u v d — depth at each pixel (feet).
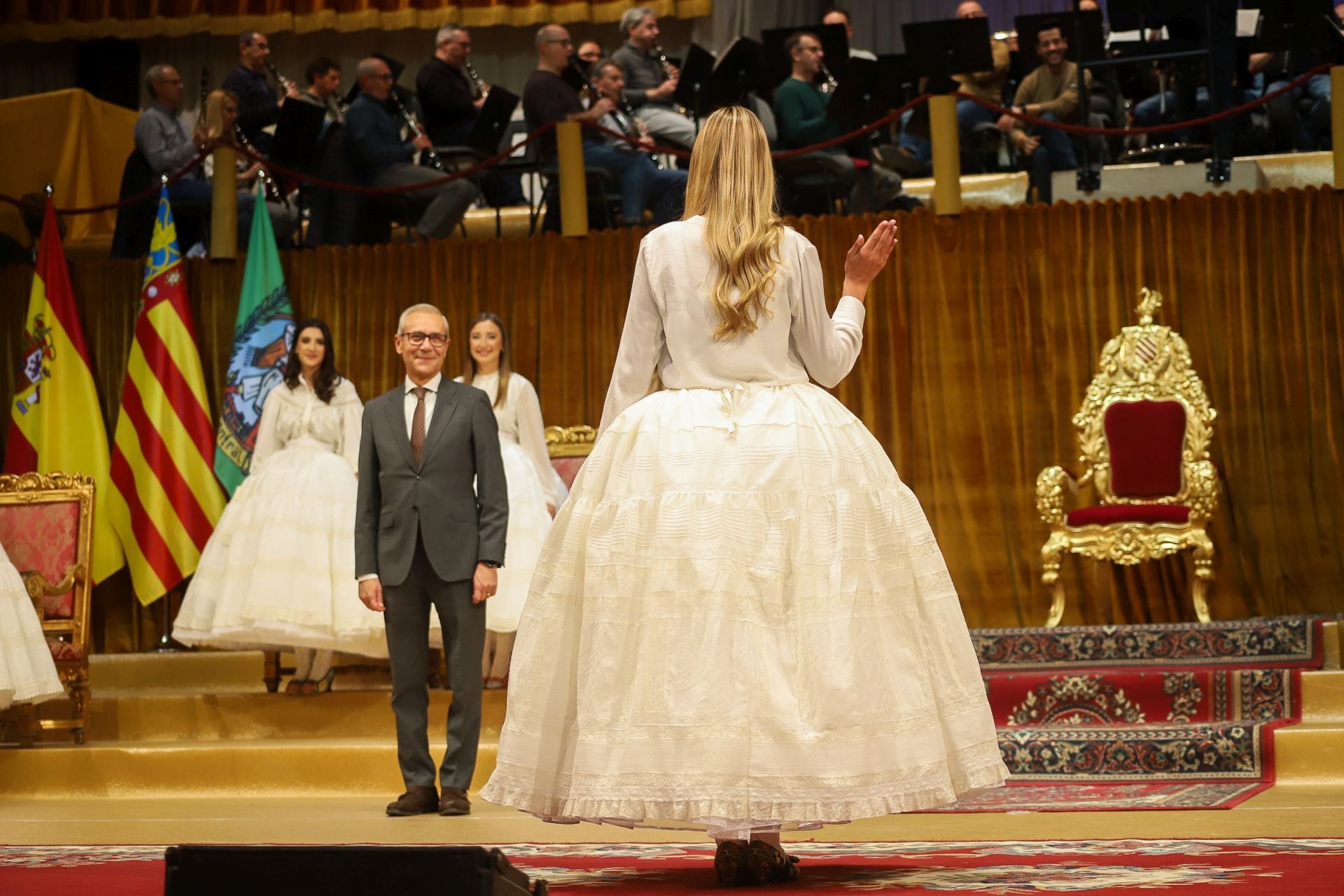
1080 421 24.67
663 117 29.45
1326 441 24.57
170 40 39.19
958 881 8.58
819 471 9.17
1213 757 17.63
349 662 23.75
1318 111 29.84
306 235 30.58
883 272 26.20
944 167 25.72
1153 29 29.17
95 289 27.61
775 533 8.95
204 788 18.79
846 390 26.11
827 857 10.37
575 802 8.59
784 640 8.75
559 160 26.61
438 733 20.13
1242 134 30.14
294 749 18.69
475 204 33.17
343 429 21.63
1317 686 19.04
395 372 27.35
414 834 13.34
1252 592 24.52
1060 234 25.76
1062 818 13.79
